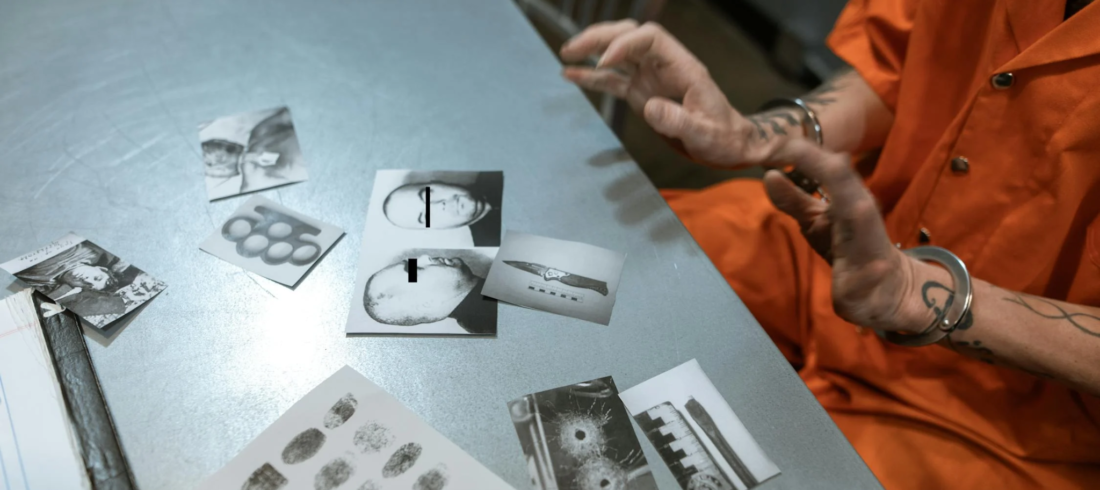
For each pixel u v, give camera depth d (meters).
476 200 0.66
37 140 0.70
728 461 0.47
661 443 0.48
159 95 0.77
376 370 0.51
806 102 0.83
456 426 0.48
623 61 0.73
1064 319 0.58
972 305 0.58
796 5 2.22
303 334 0.53
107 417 0.47
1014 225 0.65
